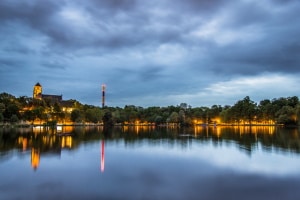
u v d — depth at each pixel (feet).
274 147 250.98
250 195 108.06
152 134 449.06
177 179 132.67
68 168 158.61
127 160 184.24
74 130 591.37
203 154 210.38
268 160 181.27
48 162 177.27
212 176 138.00
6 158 191.72
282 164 167.43
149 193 111.24
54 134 433.89
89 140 333.62
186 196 107.34
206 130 587.27
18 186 121.19
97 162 177.27
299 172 146.10
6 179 133.39
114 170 153.17
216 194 109.70
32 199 104.47
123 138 364.38
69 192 112.78
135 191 113.60
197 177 136.15
